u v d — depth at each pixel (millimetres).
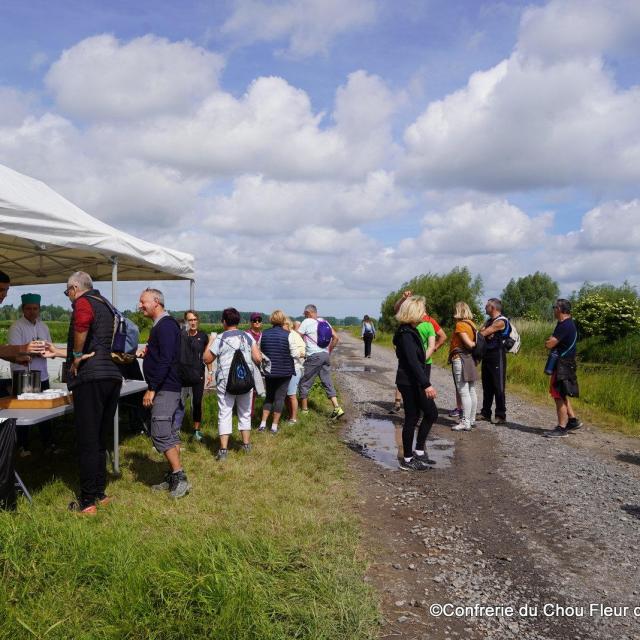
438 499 5523
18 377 5312
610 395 11023
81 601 3191
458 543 4434
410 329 6551
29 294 6613
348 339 52469
